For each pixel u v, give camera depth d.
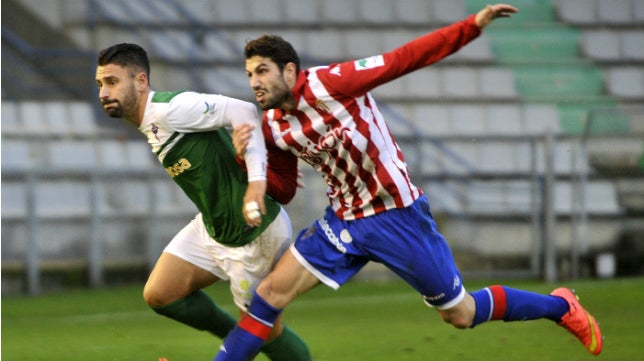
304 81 10.73
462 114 41.00
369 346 16.50
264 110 10.78
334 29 43.62
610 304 22.22
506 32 43.66
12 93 37.03
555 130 40.75
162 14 41.78
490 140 30.08
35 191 28.72
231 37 42.72
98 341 18.14
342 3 44.12
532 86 42.09
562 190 31.08
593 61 43.06
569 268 30.09
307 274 11.16
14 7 39.28
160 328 20.23
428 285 11.20
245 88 40.19
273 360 12.18
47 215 28.91
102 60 10.88
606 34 44.09
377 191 10.88
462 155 35.38
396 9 44.56
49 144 33.91
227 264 11.63
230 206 11.29
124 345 17.47
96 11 40.66
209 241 11.72
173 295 11.73
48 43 39.56
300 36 43.28
